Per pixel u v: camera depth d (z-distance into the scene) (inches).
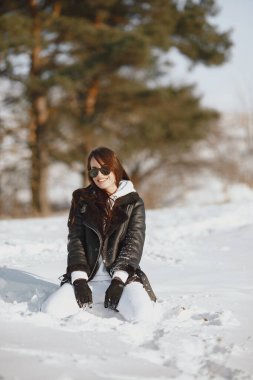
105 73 844.0
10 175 864.9
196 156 1158.3
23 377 88.4
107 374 93.0
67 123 839.7
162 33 810.2
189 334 124.5
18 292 158.1
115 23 880.3
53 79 753.6
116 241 140.5
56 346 106.8
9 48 737.0
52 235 328.5
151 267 220.5
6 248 246.2
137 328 123.7
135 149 927.0
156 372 96.6
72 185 1005.8
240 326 134.9
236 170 1184.2
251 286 187.6
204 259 243.0
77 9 838.5
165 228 349.1
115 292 133.9
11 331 115.5
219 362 105.3
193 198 1127.6
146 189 1101.1
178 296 166.4
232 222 385.7
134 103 903.7
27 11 819.4
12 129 864.9
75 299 134.6
